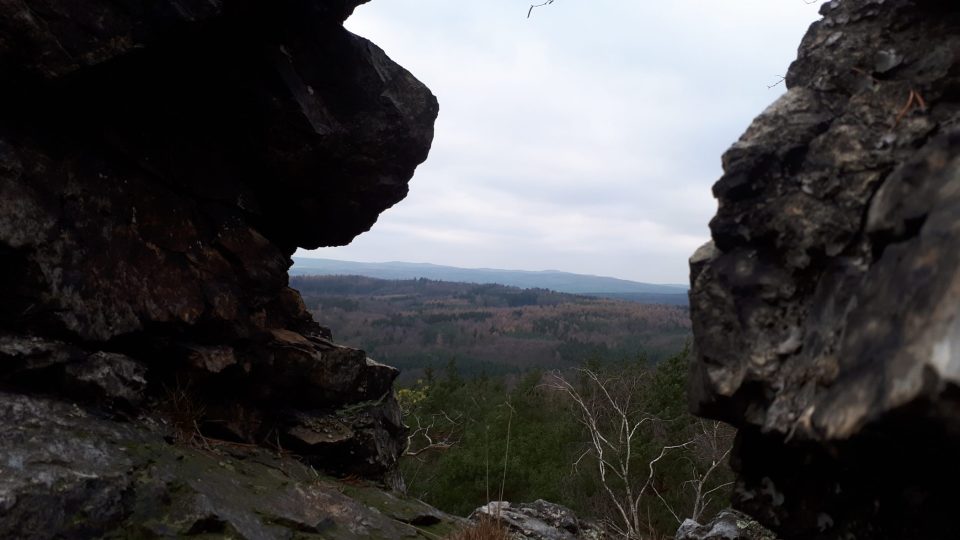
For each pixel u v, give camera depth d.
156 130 4.38
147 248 4.23
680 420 10.86
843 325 1.72
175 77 4.29
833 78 2.23
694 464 10.12
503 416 12.75
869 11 2.27
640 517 9.12
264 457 4.76
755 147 2.17
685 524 5.79
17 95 3.54
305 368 5.32
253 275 4.99
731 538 5.02
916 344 1.30
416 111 6.08
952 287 1.27
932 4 2.12
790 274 2.04
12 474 2.89
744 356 2.04
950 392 1.18
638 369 12.99
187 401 4.38
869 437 1.43
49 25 3.36
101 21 3.52
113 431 3.63
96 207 3.92
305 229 6.19
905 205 1.58
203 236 4.71
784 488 2.23
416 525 5.15
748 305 2.09
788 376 1.90
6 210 3.39
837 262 1.89
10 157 3.47
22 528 2.74
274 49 4.80
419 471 10.54
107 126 4.03
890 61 2.12
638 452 9.88
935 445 1.32
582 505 9.53
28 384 3.53
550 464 10.85
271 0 4.42
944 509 1.61
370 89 5.64
